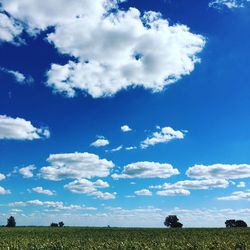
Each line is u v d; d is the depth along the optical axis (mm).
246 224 130875
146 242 39250
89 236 55719
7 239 45062
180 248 34156
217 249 33688
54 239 46594
